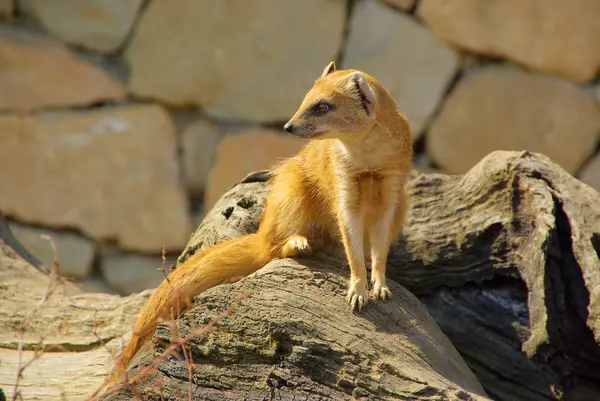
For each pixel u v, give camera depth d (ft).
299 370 22.71
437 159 44.27
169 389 22.74
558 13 43.42
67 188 44.98
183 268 26.40
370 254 28.12
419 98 43.98
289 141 44.47
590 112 43.70
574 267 27.12
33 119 44.80
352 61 44.16
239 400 22.52
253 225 30.32
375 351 23.04
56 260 22.70
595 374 27.37
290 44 44.34
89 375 26.00
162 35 44.68
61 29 44.80
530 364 28.68
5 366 26.35
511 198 28.40
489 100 43.86
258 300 23.76
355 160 25.63
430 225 30.09
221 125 45.01
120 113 44.91
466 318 29.91
